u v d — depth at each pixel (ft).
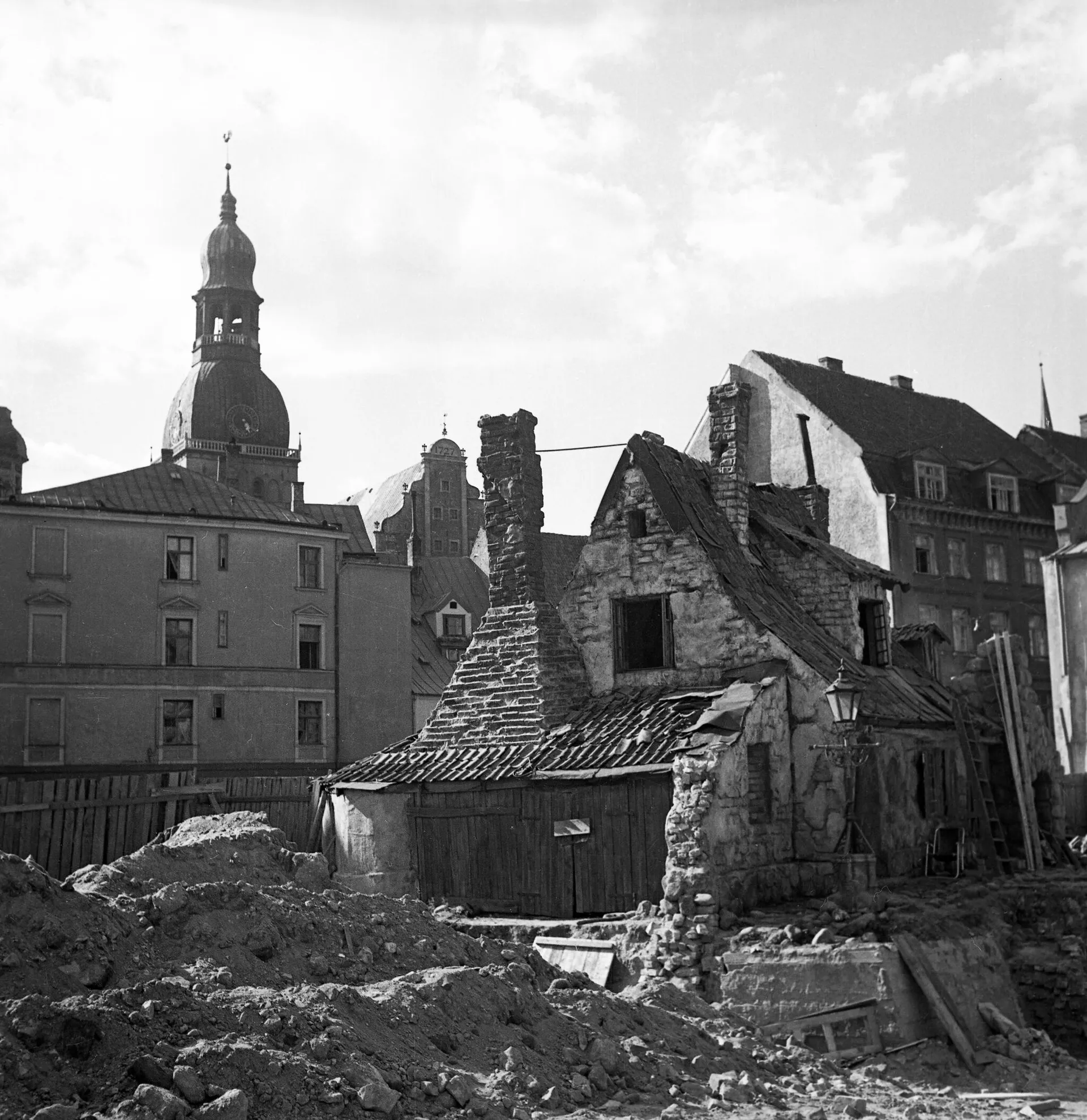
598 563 82.89
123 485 167.53
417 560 233.76
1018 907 72.90
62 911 39.47
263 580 170.19
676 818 64.59
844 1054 55.67
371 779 79.77
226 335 421.59
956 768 87.30
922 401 218.18
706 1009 53.47
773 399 200.23
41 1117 30.12
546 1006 44.32
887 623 91.25
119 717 158.92
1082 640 161.27
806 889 71.72
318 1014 37.32
